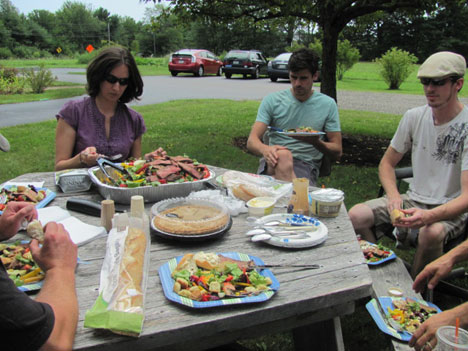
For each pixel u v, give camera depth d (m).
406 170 3.28
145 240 1.65
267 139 3.84
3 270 1.09
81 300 1.40
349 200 4.72
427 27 42.97
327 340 1.93
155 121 9.43
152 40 72.50
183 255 1.75
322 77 6.82
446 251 2.76
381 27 46.62
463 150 2.68
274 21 7.70
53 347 1.12
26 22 82.56
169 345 1.40
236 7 6.98
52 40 84.06
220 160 6.25
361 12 6.22
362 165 6.26
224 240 1.92
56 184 2.59
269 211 2.22
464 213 2.59
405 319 2.02
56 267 1.36
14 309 1.03
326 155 3.62
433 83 2.68
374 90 18.83
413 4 5.69
